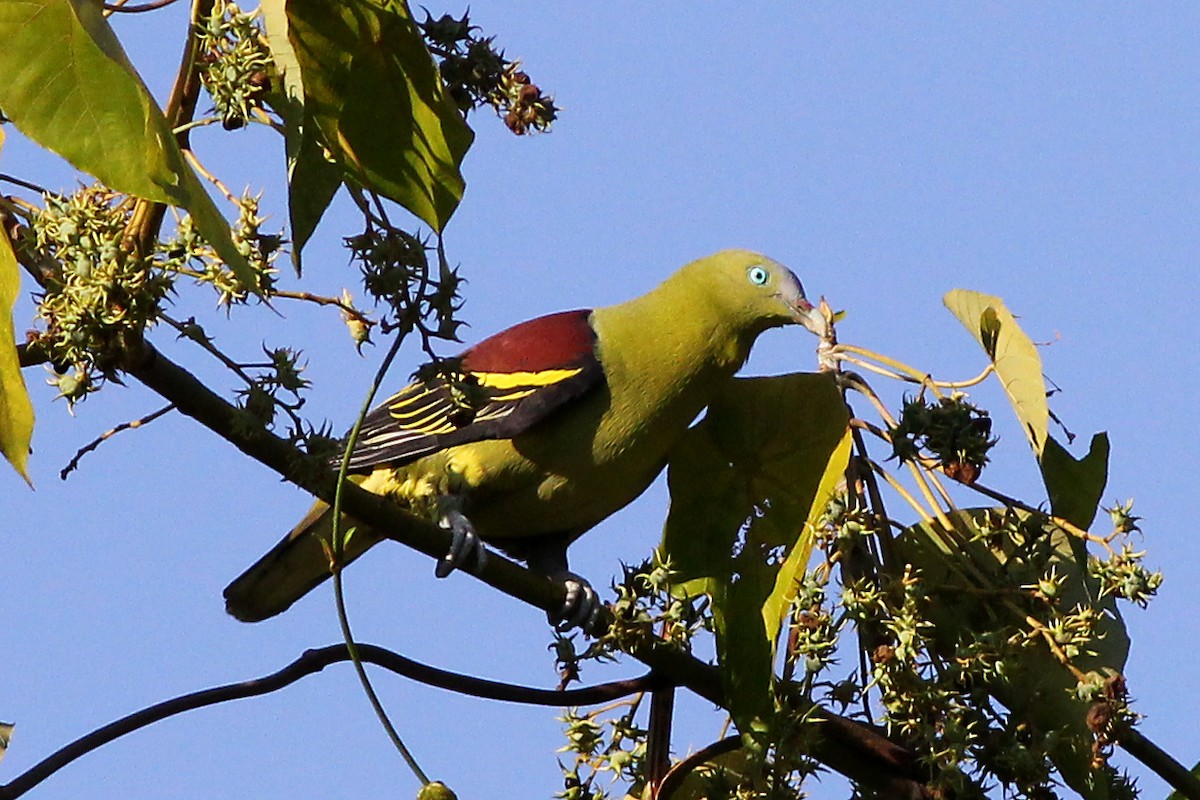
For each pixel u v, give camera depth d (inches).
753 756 336.8
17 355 255.6
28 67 225.0
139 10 289.9
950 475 346.0
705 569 362.0
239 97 273.7
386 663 335.9
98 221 265.1
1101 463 342.6
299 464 296.0
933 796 353.7
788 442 368.5
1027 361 342.0
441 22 303.1
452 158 286.2
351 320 290.2
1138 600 329.7
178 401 287.6
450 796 264.4
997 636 334.0
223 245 234.1
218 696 320.2
